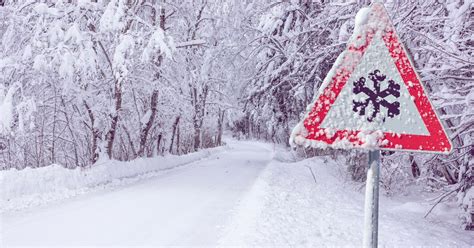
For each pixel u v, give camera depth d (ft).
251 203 32.14
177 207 31.12
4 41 46.34
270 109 77.92
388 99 6.45
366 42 6.55
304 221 25.44
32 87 49.80
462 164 28.55
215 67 99.81
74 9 47.39
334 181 53.83
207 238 21.86
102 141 57.47
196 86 92.58
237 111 136.46
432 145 6.34
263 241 20.04
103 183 45.19
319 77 54.19
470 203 28.12
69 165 62.85
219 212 29.17
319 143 6.50
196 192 39.52
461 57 25.44
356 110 6.48
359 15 6.62
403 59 6.49
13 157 51.83
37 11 44.16
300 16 61.72
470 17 27.61
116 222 25.61
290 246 19.24
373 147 6.37
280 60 68.03
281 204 31.53
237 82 103.09
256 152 143.13
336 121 6.48
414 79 6.44
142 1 60.80
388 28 6.55
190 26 86.12
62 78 50.37
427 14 31.60
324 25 50.55
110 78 56.03
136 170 57.00
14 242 20.59
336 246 19.49
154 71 61.82
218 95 124.47
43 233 22.53
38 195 34.30
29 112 42.63
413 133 6.38
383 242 21.11
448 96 24.32
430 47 26.30
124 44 46.65
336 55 47.75
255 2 76.43
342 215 28.37
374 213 6.34
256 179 51.62
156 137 77.56
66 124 57.52
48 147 56.44
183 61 69.21
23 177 34.58
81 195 36.99
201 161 92.17
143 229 23.82
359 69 6.52
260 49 69.46
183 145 114.01
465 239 25.29
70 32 43.78
